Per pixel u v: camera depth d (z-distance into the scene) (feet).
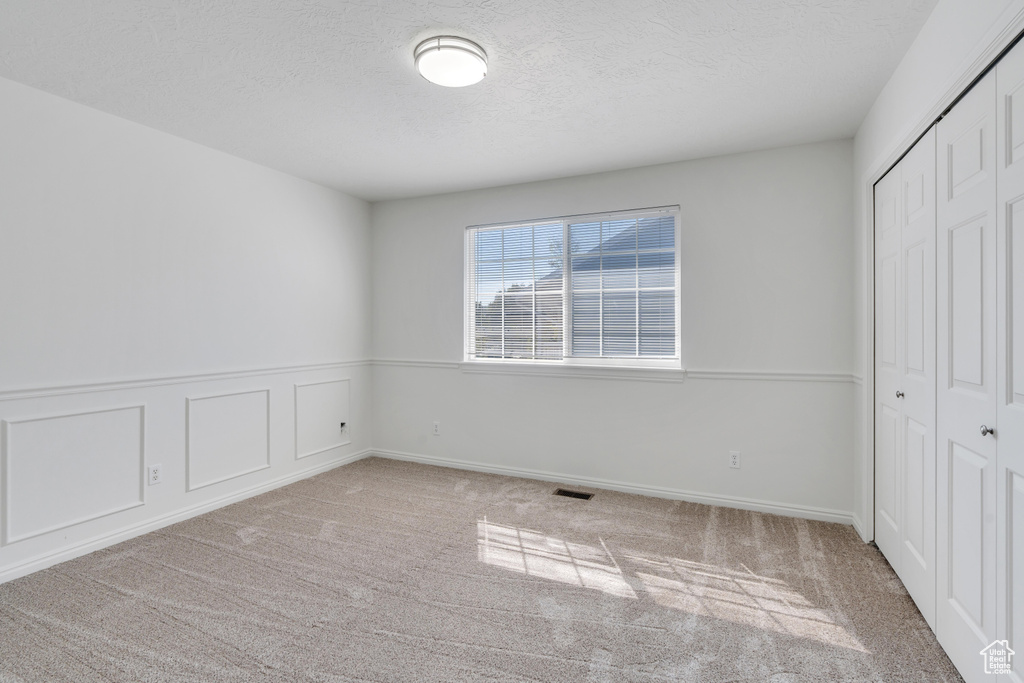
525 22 6.54
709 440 11.57
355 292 15.20
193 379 10.76
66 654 6.16
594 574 8.22
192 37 6.86
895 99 7.71
